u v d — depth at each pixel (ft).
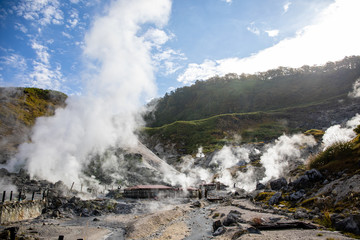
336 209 77.77
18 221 106.11
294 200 103.91
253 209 112.88
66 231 95.20
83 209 134.51
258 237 64.90
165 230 96.17
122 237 89.71
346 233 62.49
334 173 101.81
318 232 65.10
